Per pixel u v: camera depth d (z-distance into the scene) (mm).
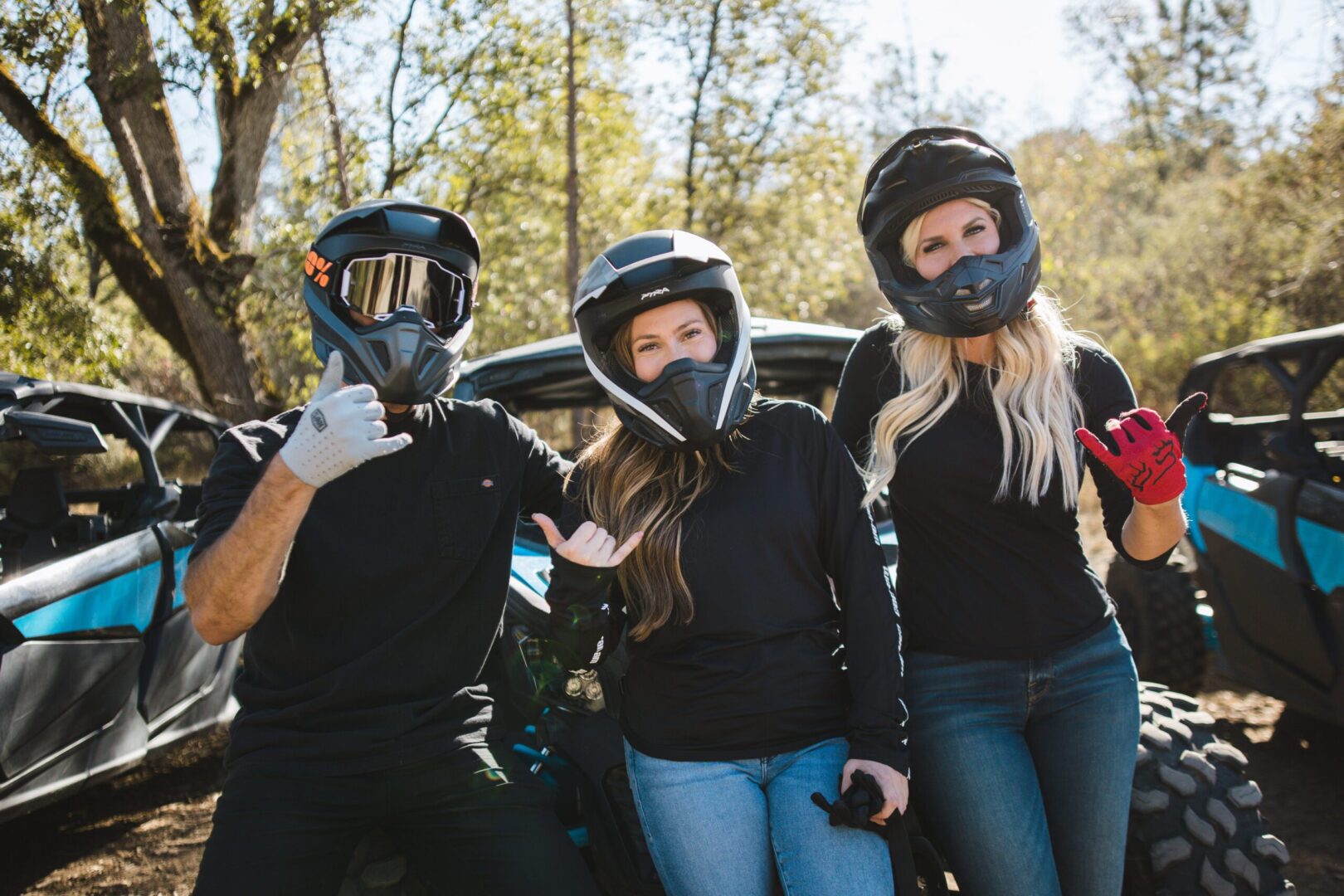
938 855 2146
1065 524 2150
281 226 8328
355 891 2076
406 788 2053
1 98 7379
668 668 2082
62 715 3557
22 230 7543
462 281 2186
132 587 3941
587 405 4191
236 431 2150
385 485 2135
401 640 2094
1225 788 2301
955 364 2234
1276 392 8531
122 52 7062
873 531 2143
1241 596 4086
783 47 10453
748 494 2082
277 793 1994
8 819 3385
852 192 11594
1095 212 16438
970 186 2162
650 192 10727
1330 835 3445
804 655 2055
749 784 2021
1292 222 10664
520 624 2684
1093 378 2242
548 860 2018
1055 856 2158
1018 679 2137
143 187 7762
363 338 2076
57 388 4082
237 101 7629
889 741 1965
